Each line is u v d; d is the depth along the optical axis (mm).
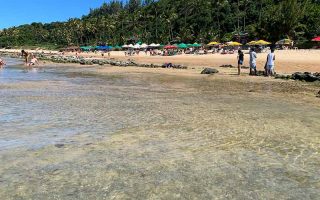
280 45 87062
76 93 19844
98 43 191875
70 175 7223
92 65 54969
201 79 27844
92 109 14430
